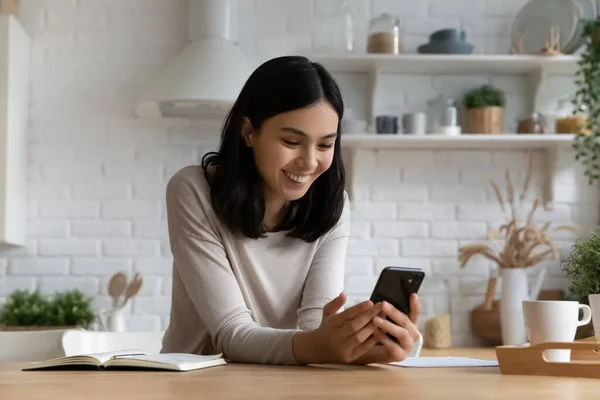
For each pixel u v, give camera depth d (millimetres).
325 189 2041
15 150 4094
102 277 4262
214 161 2020
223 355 1903
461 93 4414
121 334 2551
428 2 4445
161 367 1563
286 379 1378
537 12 4219
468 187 4391
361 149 4379
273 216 2041
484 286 4336
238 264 2012
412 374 1529
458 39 4188
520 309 4039
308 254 2088
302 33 4379
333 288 2062
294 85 1829
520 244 4109
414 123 4156
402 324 1694
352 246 4336
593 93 4109
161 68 4348
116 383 1300
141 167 4320
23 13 4348
